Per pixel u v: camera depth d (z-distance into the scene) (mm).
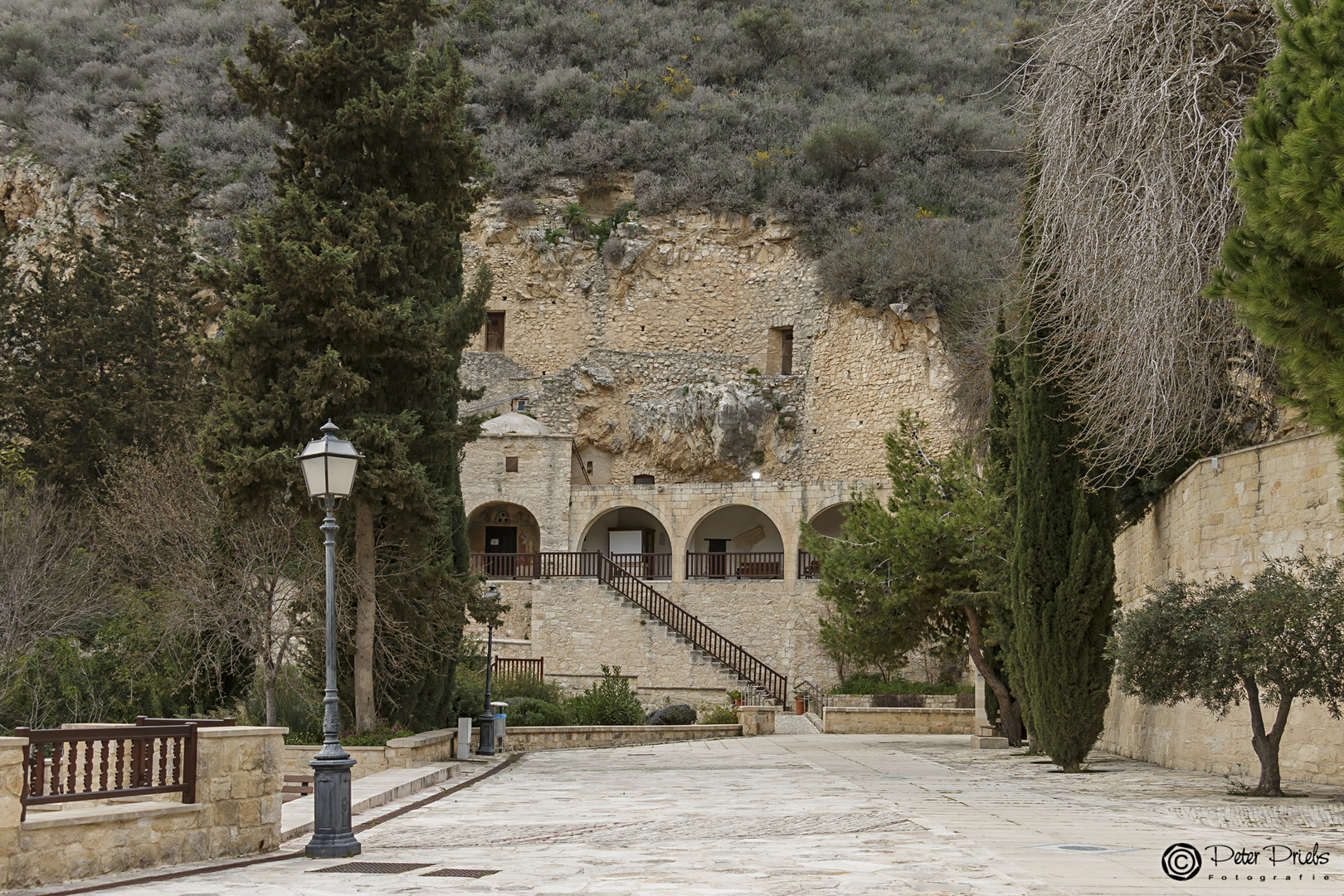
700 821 9508
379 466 15531
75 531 26016
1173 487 16344
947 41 59375
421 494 15789
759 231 45750
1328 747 11781
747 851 7426
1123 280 11062
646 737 24266
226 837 8258
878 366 39094
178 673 19500
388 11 16875
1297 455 12750
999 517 18625
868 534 22484
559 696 28656
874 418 39000
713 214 46344
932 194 46062
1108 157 11383
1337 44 6906
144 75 56969
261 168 48281
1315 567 11055
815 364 42438
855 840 7859
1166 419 11758
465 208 18094
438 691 18719
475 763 17328
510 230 47031
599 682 32156
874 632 22484
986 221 42250
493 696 24078
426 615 17656
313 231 16172
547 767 17234
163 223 36281
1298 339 7164
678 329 45938
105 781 7602
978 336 28438
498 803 11828
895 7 63656
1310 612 10328
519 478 36000
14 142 50969
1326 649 10211
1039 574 14992
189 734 8125
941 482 22641
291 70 16656
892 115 50188
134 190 35906
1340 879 5785
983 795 11320
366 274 16484
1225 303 11484
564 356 46094
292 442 16078
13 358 32406
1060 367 14000
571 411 43031
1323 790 11211
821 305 42688
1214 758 13961
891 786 12695
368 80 17156
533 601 33188
